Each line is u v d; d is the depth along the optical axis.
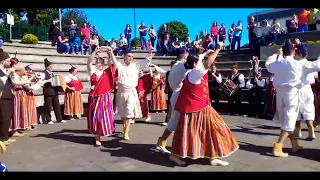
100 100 5.96
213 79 10.67
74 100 9.59
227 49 16.70
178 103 4.64
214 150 4.50
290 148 5.64
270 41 14.24
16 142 6.47
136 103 6.51
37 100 9.82
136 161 4.93
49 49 14.70
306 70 5.01
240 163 4.76
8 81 6.18
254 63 11.37
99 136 6.08
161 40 17.50
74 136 7.04
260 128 7.73
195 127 4.53
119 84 6.36
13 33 21.16
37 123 8.84
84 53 16.39
